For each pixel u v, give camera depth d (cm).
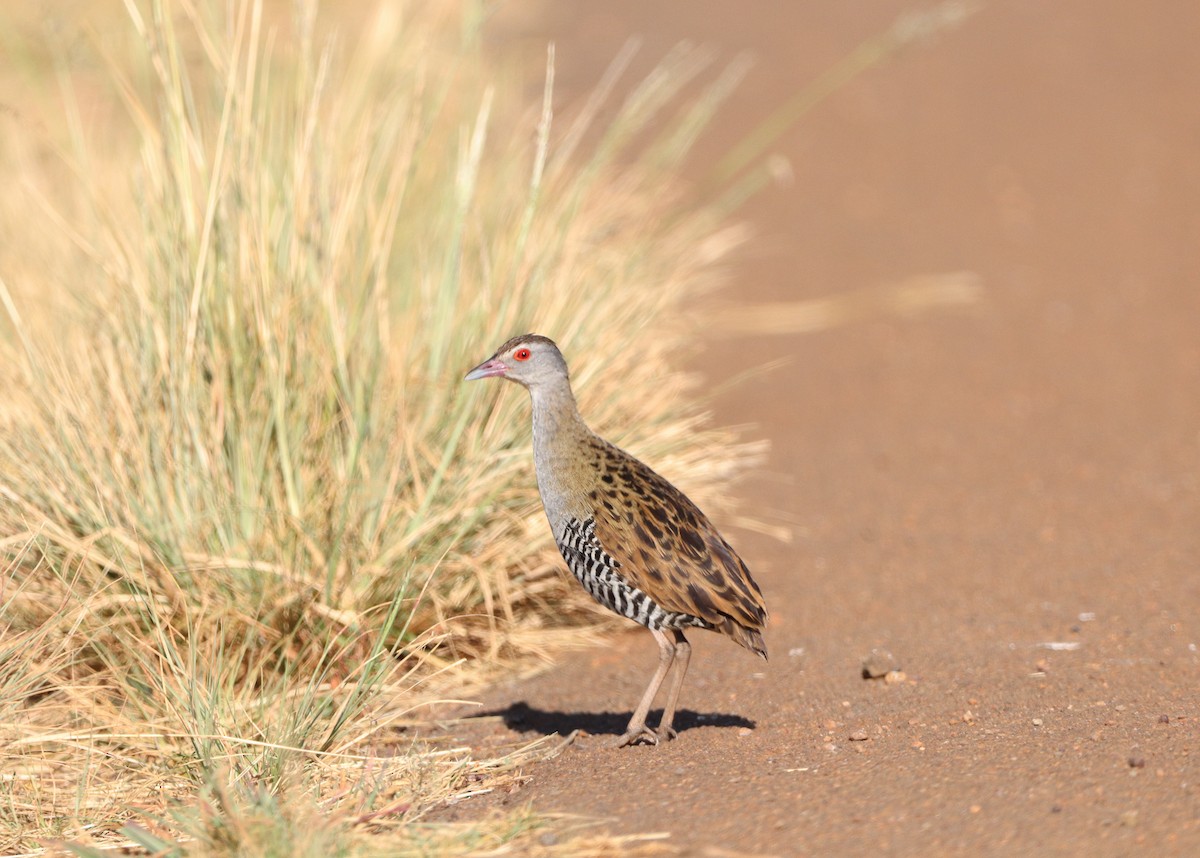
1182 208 4294
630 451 2186
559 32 5803
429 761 1698
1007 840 1355
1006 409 3156
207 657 1875
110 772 1688
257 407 2005
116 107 3266
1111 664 1912
